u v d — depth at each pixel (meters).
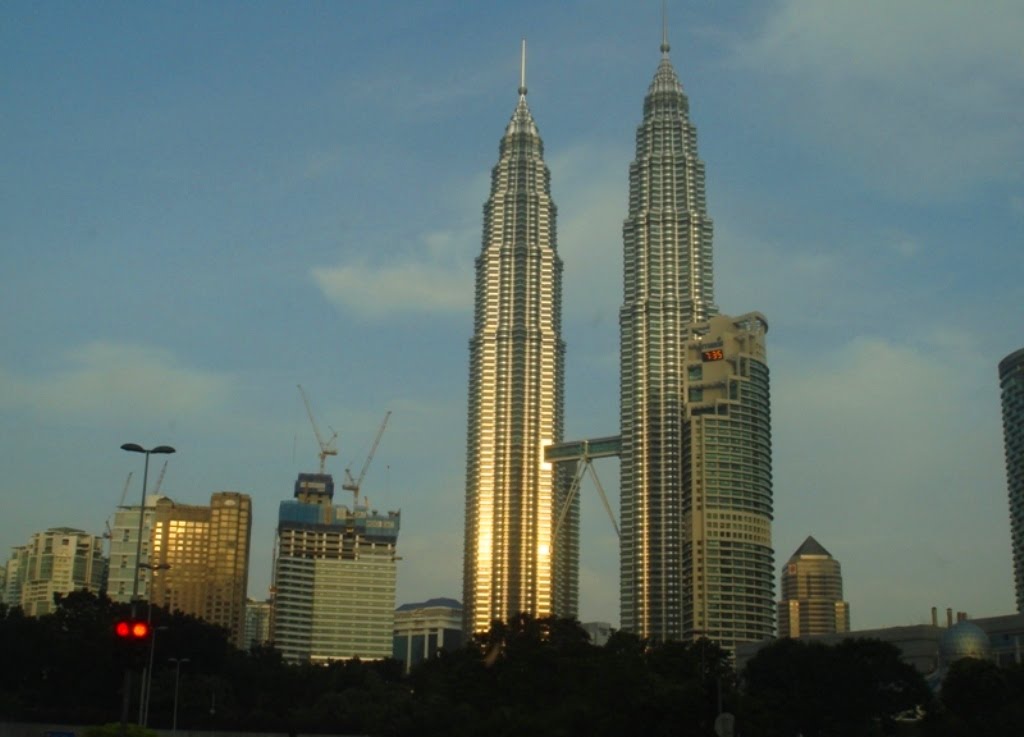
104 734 140.75
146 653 86.38
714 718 196.38
